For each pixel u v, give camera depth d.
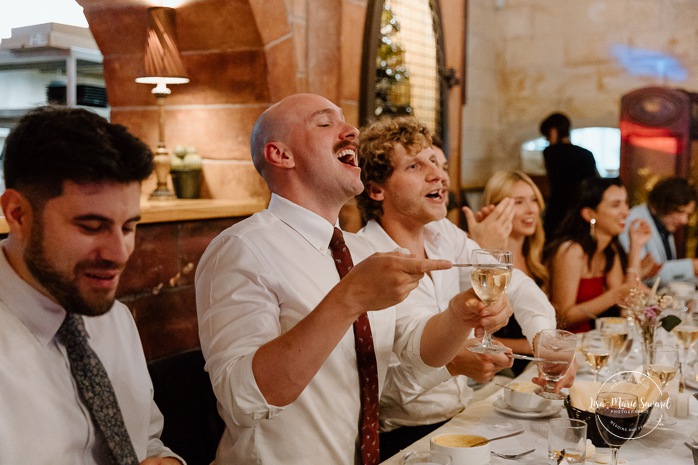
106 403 1.33
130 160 1.15
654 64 6.19
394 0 4.38
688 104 5.89
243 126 3.31
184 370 2.19
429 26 4.86
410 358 1.97
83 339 1.33
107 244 1.15
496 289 1.66
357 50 3.83
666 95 5.95
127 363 1.51
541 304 2.56
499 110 6.86
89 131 1.12
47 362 1.28
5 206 1.16
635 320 2.60
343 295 1.43
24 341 1.25
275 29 3.21
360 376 1.81
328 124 1.83
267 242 1.73
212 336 1.61
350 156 1.88
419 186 2.29
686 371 2.43
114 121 3.56
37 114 1.14
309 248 1.80
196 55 3.33
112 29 3.33
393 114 4.43
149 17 3.08
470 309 1.80
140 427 1.53
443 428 1.94
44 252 1.14
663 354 2.14
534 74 6.68
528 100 6.73
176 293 2.84
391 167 2.30
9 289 1.25
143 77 3.11
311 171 1.80
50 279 1.15
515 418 2.02
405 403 2.25
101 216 1.13
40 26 3.57
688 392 2.26
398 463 1.71
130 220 1.18
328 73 3.58
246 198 3.33
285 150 1.81
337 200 1.86
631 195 6.11
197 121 3.40
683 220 4.61
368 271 1.42
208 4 3.11
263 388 1.45
